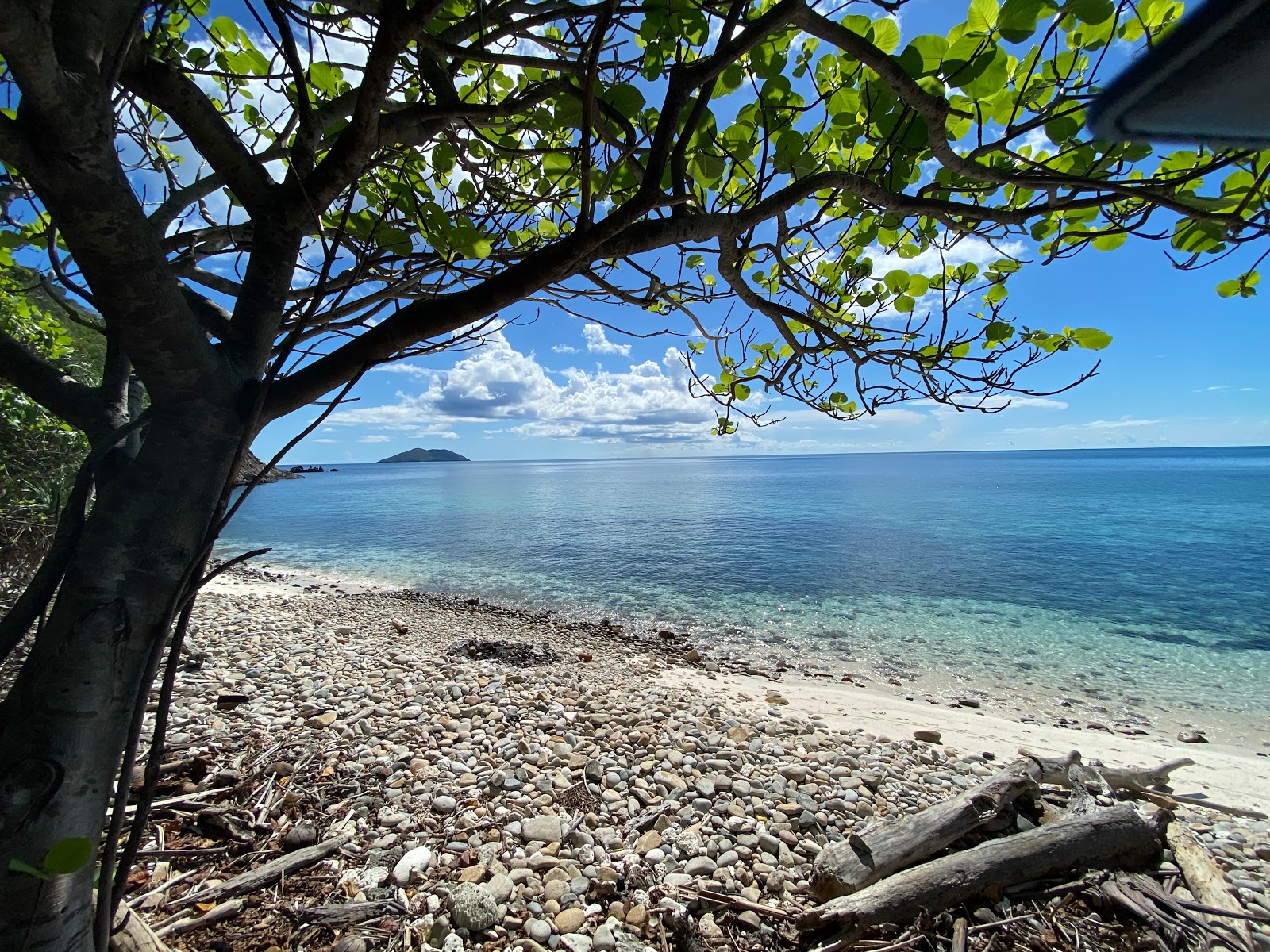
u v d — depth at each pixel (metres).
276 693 5.47
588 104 1.44
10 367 1.60
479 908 2.83
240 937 2.54
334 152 1.40
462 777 4.14
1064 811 3.88
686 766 4.66
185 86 1.45
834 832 3.89
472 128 2.10
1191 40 0.86
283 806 3.55
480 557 22.16
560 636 11.59
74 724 1.24
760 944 2.86
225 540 27.39
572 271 1.61
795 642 12.05
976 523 30.22
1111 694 9.39
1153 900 3.05
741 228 1.87
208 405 1.39
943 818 3.48
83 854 0.97
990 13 1.60
